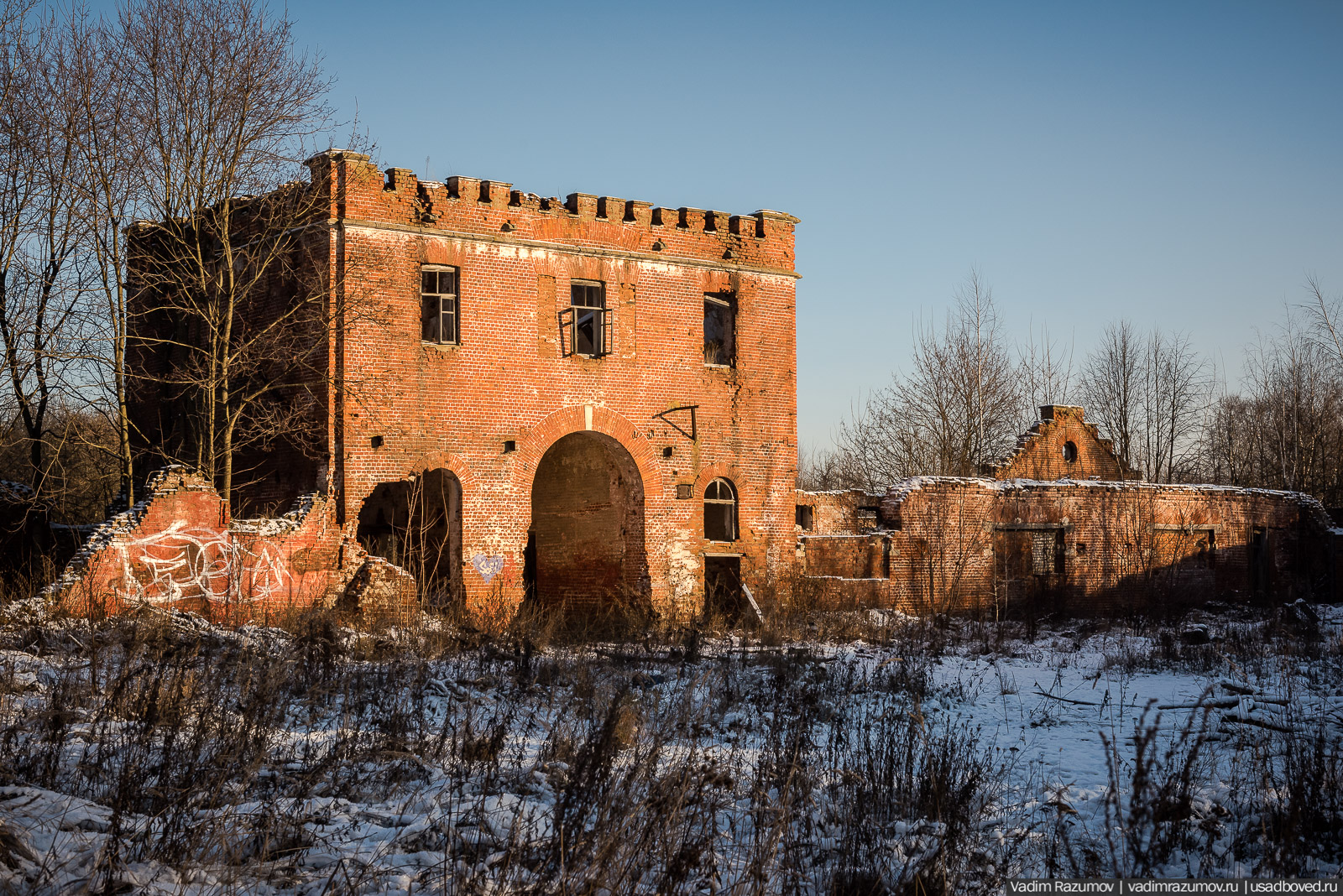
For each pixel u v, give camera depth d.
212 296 28.84
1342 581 43.34
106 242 27.36
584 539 32.16
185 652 14.93
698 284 31.59
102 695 12.78
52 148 26.98
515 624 24.16
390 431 26.95
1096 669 22.98
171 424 31.23
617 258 30.28
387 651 19.36
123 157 26.91
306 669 15.39
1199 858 9.41
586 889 7.09
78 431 29.67
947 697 18.45
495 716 11.99
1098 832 10.10
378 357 26.91
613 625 26.77
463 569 27.64
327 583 25.88
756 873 7.70
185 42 27.05
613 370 30.08
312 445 26.67
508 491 28.47
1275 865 8.61
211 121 27.20
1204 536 41.94
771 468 32.56
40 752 9.78
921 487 35.88
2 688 12.31
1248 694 18.42
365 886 7.28
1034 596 37.69
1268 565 43.34
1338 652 24.16
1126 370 55.28
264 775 9.91
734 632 28.45
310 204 27.11
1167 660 23.88
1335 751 11.95
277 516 27.55
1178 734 15.20
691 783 9.16
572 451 32.41
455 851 7.73
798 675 18.78
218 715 11.38
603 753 8.36
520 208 28.94
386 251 27.09
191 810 8.11
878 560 34.91
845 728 14.75
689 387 31.27
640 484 30.38
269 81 27.62
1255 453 62.81
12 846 6.72
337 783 9.95
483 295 28.39
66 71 26.94
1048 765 13.21
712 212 31.98
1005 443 49.38
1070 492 39.09
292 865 7.45
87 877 6.55
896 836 9.69
